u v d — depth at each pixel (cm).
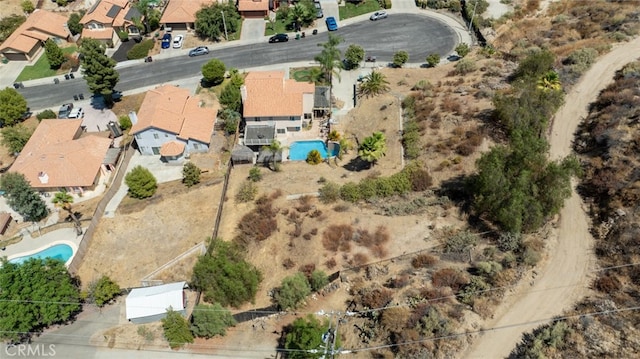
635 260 4359
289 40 9762
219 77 8569
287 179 6688
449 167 6138
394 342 4250
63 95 8731
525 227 4891
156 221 6206
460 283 4588
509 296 4359
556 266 4566
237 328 4972
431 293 4522
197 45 9812
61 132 7450
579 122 6331
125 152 7300
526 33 9025
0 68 9444
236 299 5088
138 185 6391
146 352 4838
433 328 4184
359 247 5369
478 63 8281
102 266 5697
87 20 9688
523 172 4831
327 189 6147
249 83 7750
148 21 10062
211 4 10206
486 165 5088
